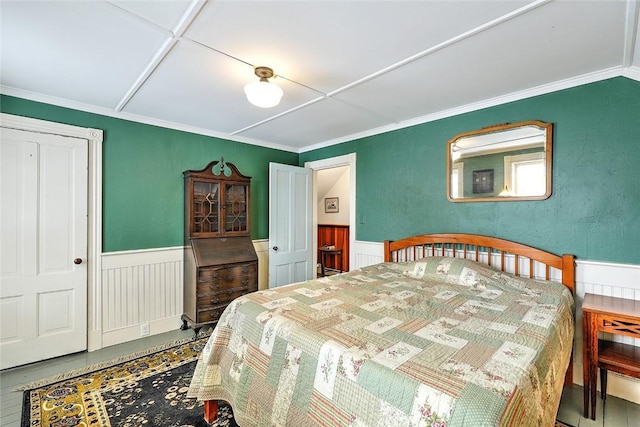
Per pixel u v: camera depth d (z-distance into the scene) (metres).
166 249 3.29
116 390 2.15
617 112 2.09
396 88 2.43
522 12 1.50
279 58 1.96
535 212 2.45
